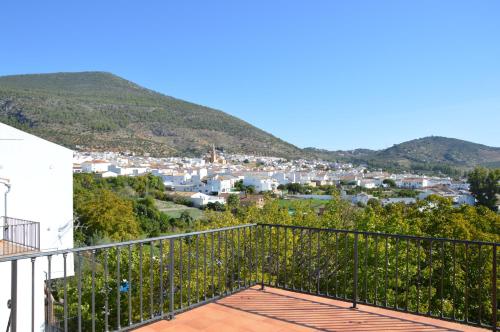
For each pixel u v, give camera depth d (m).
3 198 16.31
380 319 4.57
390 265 14.30
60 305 14.97
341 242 12.96
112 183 76.50
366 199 85.31
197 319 4.56
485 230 25.44
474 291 14.69
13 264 3.33
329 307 4.97
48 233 17.50
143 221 53.34
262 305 5.03
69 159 18.34
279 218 21.16
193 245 11.68
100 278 15.23
